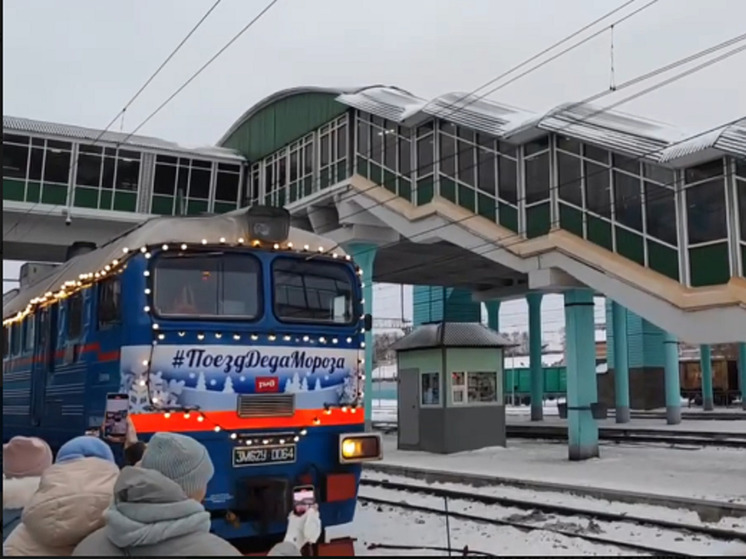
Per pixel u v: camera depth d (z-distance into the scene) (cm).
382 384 6969
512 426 3138
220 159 3319
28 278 1373
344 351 897
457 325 2189
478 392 2197
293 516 541
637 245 1738
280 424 834
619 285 1752
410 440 2255
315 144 2833
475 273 3309
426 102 2323
